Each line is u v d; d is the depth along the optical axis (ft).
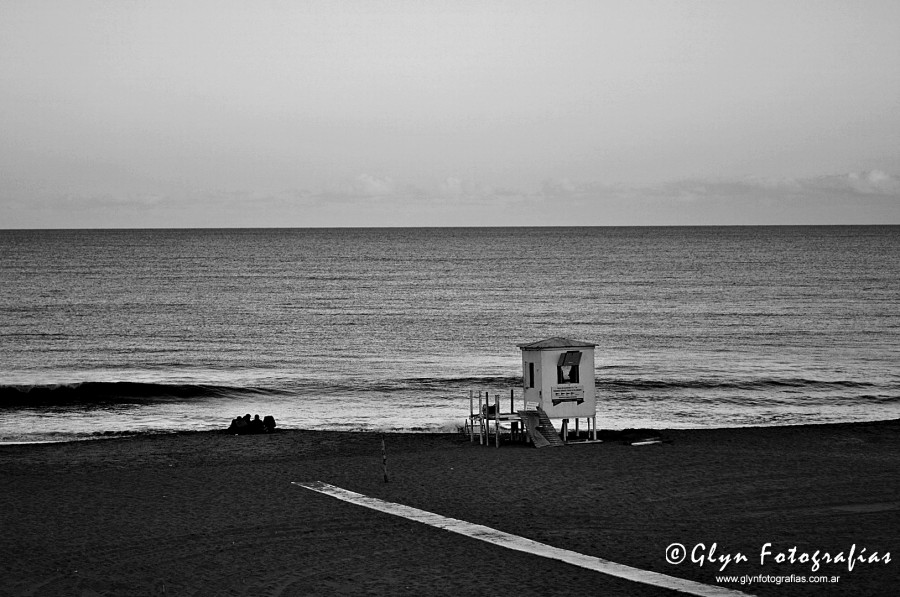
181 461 97.09
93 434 121.19
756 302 317.83
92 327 259.80
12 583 55.72
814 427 114.52
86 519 71.51
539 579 55.16
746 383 165.99
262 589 54.44
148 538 65.82
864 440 104.06
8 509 75.05
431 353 215.10
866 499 73.87
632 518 69.10
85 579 56.49
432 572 57.00
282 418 135.54
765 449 98.07
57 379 178.19
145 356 209.56
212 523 69.82
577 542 62.85
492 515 70.85
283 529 67.72
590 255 631.97
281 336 244.63
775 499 74.33
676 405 144.15
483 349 221.25
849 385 163.53
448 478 84.94
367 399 153.07
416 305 322.34
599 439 105.91
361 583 55.21
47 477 88.53
